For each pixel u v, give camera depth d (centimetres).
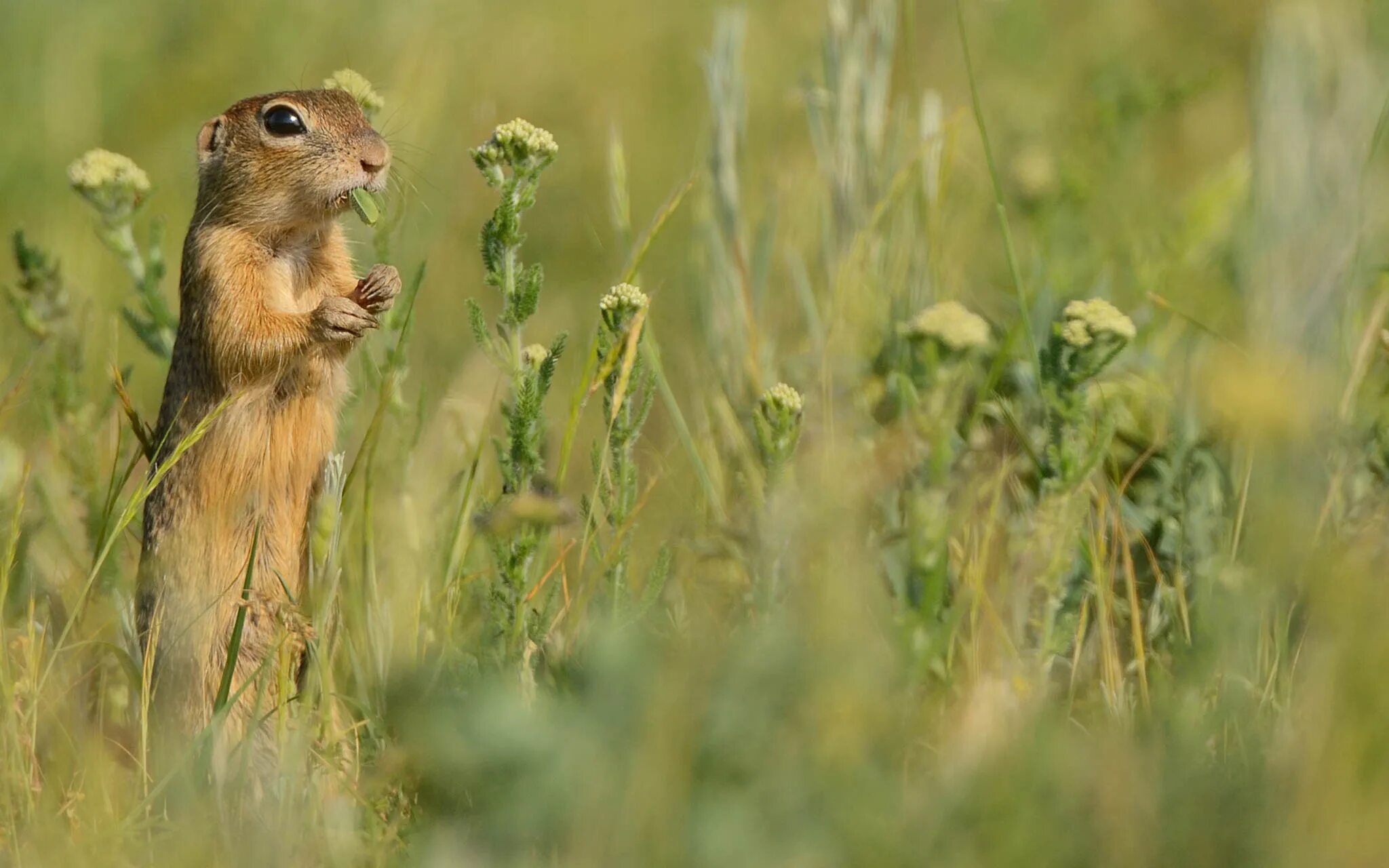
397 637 917
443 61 1869
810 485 809
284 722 835
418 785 739
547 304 1532
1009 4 1834
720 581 910
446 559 942
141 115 1888
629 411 860
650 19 2052
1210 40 1870
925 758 727
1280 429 751
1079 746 689
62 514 1105
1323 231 971
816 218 1332
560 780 649
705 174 1402
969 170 1473
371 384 1187
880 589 817
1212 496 931
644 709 648
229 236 1006
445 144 1747
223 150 1011
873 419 1003
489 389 1269
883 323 1089
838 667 657
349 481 942
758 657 659
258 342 975
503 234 851
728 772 633
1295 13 1205
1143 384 993
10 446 1048
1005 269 1294
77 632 970
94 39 1938
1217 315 1137
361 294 984
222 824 746
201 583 988
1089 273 1251
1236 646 770
